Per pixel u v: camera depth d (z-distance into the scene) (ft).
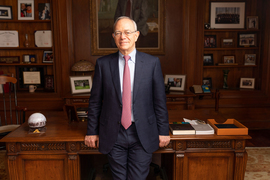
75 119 7.81
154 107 5.71
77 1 14.12
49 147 6.37
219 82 15.69
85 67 13.32
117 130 5.39
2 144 12.35
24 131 6.84
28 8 14.29
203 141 6.40
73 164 6.38
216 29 14.53
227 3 14.88
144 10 14.23
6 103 14.23
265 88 14.83
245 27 15.02
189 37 14.29
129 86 5.34
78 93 13.50
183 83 13.82
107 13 14.20
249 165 9.75
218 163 6.53
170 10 14.39
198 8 14.17
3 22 14.58
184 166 6.48
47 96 14.30
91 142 5.78
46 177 6.52
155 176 8.95
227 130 6.38
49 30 14.43
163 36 14.43
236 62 15.57
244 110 14.93
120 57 5.50
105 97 5.53
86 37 14.44
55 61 14.17
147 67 5.39
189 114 8.68
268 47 14.43
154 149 5.56
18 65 14.96
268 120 15.05
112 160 5.64
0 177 8.63
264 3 14.39
